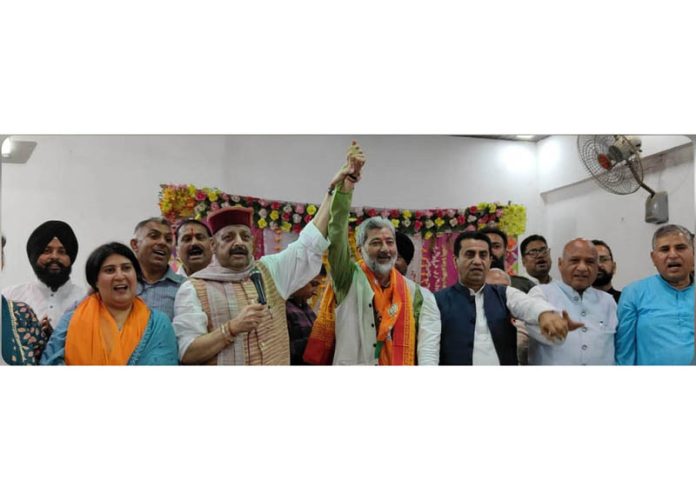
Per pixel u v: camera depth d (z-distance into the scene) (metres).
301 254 3.80
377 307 3.81
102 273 3.77
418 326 3.84
